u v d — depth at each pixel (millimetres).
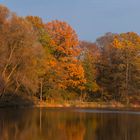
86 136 34344
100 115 57031
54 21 93312
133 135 35031
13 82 71875
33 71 71375
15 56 68812
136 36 104812
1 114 55219
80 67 91875
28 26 70375
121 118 51781
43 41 89875
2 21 66250
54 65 88062
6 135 33906
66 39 92375
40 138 32750
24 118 49719
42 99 87125
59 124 43438
